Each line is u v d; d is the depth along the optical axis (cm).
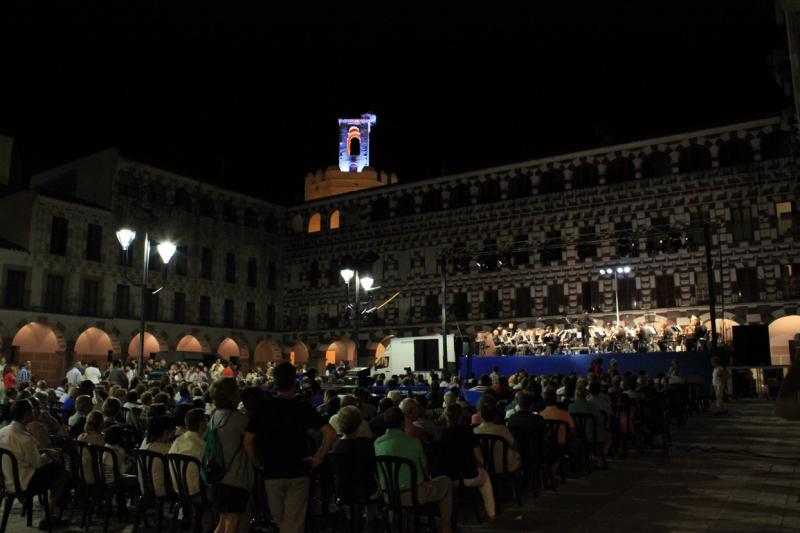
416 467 973
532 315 4869
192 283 5388
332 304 5912
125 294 4919
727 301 4238
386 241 5641
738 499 1190
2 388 2925
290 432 812
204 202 5594
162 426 1135
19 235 4381
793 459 1598
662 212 4491
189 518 1129
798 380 961
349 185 6300
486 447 1172
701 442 1923
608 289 4622
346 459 973
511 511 1176
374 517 1119
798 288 4069
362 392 1594
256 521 1127
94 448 1138
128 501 1412
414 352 4100
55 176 5275
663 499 1213
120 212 4922
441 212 5375
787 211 4150
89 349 4897
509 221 5056
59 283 4528
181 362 3903
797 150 2575
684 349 3691
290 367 832
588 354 3538
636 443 1802
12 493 1115
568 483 1402
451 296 5244
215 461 841
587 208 4753
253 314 5938
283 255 6281
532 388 1706
